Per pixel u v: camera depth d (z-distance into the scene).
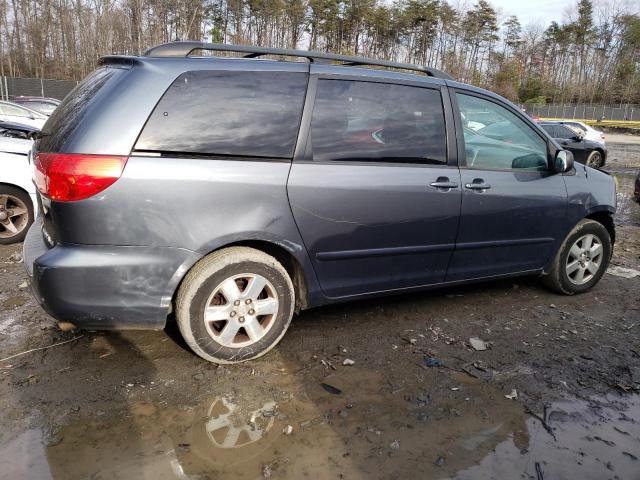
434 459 2.39
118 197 2.65
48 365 3.04
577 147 15.77
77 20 37.53
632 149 25.33
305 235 3.12
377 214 3.31
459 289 4.56
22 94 34.47
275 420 2.62
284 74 3.11
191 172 2.77
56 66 42.06
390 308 4.06
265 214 2.97
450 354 3.38
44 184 2.72
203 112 2.86
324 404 2.77
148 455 2.33
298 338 3.51
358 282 3.43
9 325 3.55
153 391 2.82
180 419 2.59
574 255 4.44
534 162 4.08
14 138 5.59
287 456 2.37
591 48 72.50
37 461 2.27
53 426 2.51
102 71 3.09
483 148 3.81
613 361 3.37
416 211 3.45
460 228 3.68
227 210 2.87
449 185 3.55
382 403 2.81
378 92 3.39
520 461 2.41
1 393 2.75
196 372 3.02
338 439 2.50
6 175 5.30
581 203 4.30
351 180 3.21
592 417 2.77
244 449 2.40
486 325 3.84
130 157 2.67
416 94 3.54
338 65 3.35
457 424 2.66
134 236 2.71
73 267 2.65
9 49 42.34
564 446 2.53
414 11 57.38
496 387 3.02
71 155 2.62
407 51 60.12
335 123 3.21
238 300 3.02
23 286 4.29
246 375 3.01
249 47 3.13
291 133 3.07
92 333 3.45
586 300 4.44
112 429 2.50
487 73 63.12
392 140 3.41
